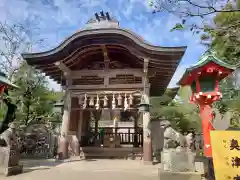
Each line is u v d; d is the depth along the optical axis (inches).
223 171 182.9
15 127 334.3
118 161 506.3
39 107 815.1
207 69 263.3
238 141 191.0
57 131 715.4
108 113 1120.8
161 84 669.9
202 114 272.4
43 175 309.1
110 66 569.6
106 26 513.7
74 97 578.9
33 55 520.7
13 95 713.6
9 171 302.4
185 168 258.8
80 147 598.5
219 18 375.9
